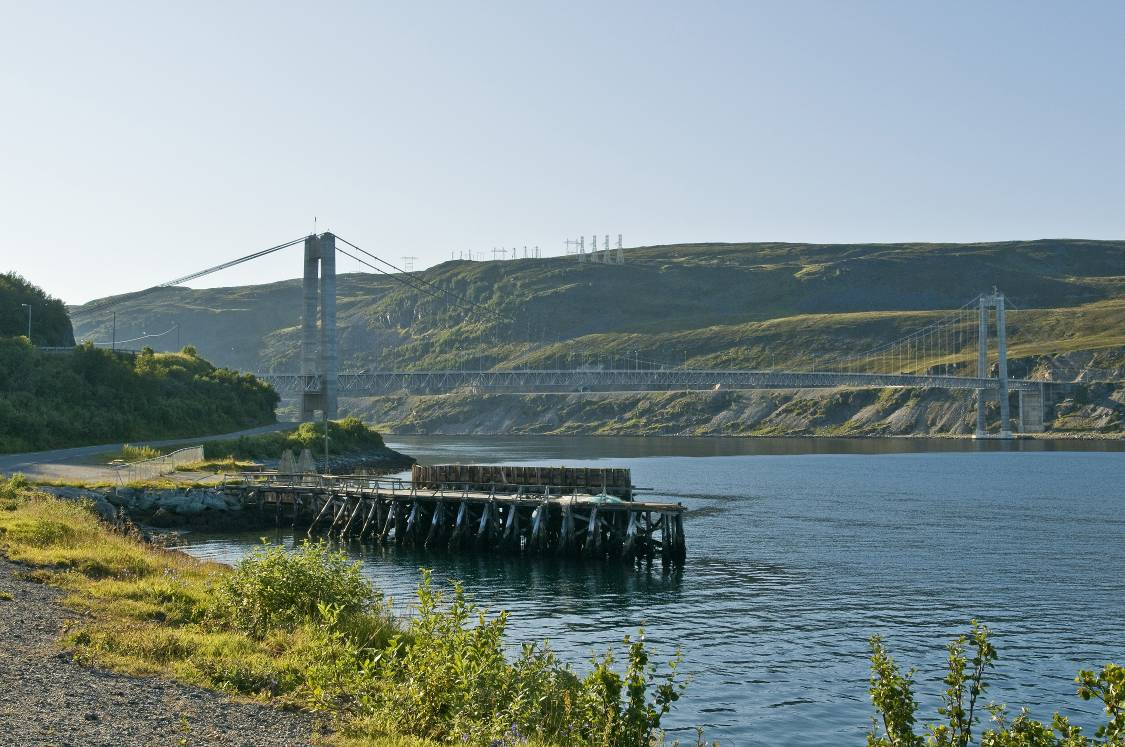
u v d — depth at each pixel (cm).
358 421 14475
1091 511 8294
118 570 2898
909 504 8894
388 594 4519
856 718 2866
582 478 6862
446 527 6494
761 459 16812
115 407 10938
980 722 2850
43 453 8806
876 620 4134
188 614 2383
